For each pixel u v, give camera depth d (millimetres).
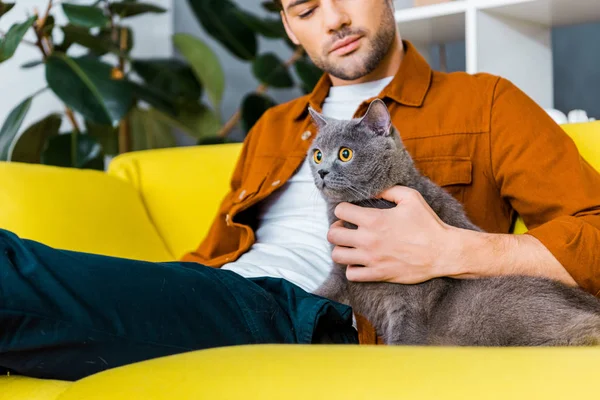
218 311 1178
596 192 1461
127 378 845
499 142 1558
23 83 3365
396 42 1800
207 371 819
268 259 1585
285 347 890
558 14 2229
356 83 1825
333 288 1446
